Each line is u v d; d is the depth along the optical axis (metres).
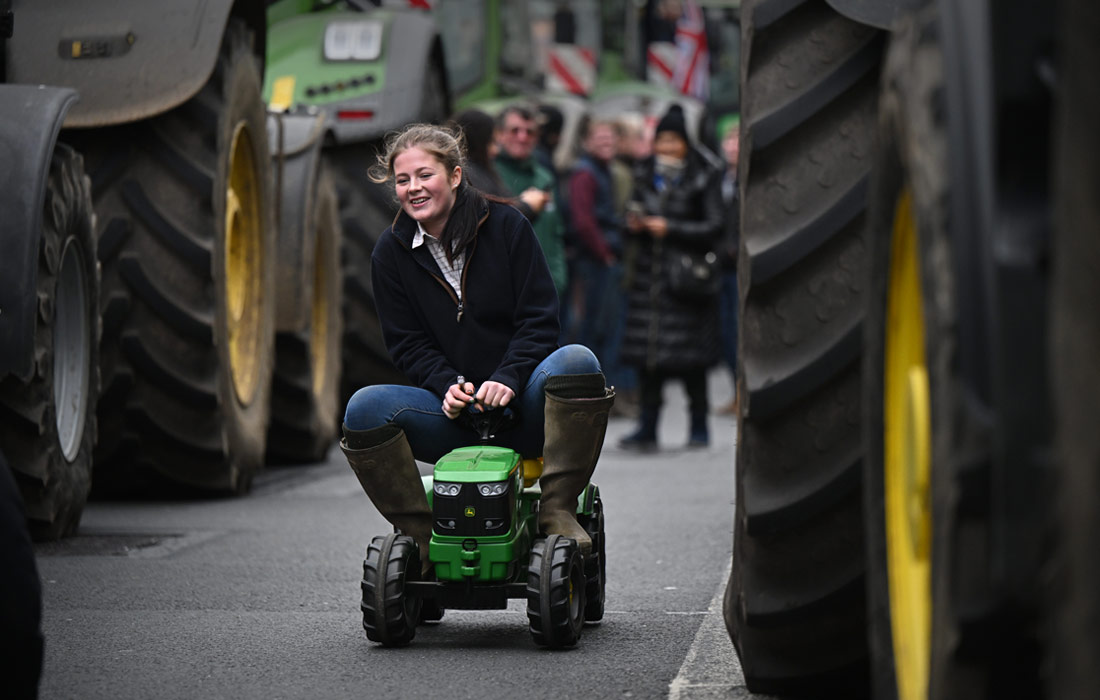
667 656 9.66
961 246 4.84
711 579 12.49
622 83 50.38
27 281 12.19
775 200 7.45
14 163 12.28
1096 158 4.12
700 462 22.39
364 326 22.45
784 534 7.49
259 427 17.73
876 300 6.57
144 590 11.83
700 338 23.88
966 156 4.86
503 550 9.67
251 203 17.61
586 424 10.10
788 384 7.29
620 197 33.66
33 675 6.50
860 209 7.27
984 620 4.68
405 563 9.84
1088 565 3.93
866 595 7.38
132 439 16.20
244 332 17.80
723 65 60.62
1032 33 4.61
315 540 14.30
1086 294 4.09
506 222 10.52
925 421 5.84
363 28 23.00
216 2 15.41
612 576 12.66
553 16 47.47
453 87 35.03
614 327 31.20
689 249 23.69
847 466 7.25
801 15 7.54
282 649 9.84
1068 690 4.03
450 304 10.47
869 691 7.95
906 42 5.98
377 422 10.03
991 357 4.67
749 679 7.99
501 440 10.44
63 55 15.10
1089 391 4.02
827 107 7.41
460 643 10.09
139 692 8.70
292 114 20.27
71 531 14.45
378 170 10.84
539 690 8.76
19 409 12.91
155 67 15.11
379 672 9.21
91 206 14.09
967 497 4.73
